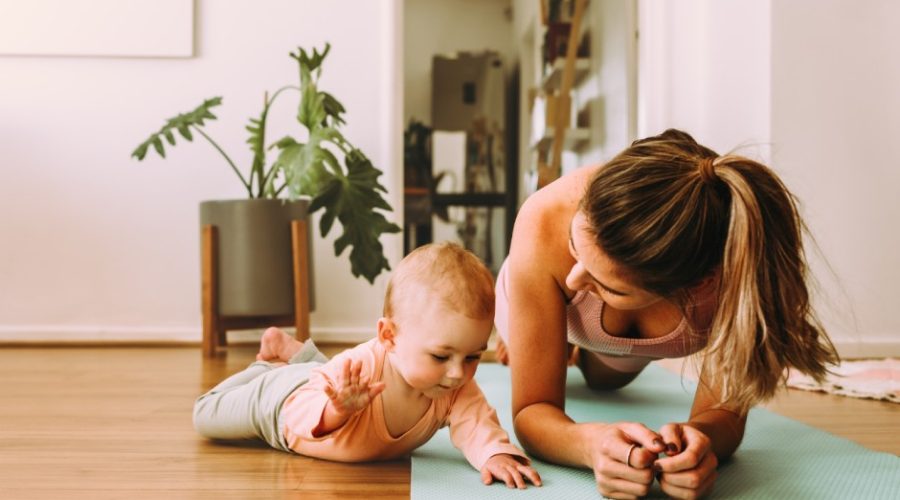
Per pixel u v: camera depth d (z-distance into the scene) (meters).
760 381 0.88
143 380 2.11
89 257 3.18
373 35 3.23
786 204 0.89
